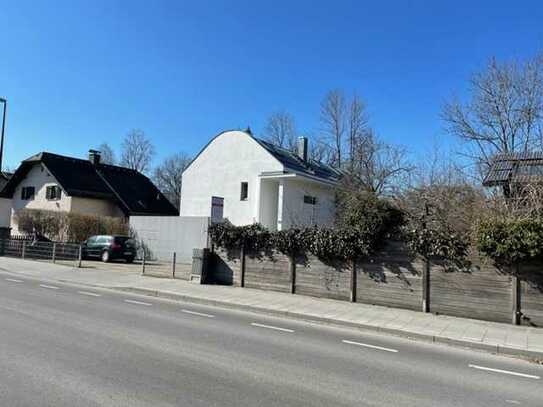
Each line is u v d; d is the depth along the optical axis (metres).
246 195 31.20
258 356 7.52
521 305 11.50
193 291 15.34
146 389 5.52
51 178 39.59
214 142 32.78
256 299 14.09
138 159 68.88
